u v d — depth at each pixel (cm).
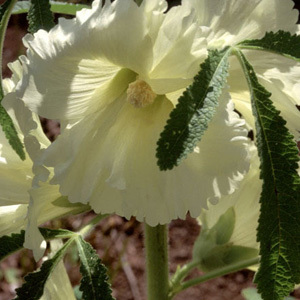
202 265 40
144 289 79
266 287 28
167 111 33
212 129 30
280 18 31
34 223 32
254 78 28
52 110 31
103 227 84
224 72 28
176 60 30
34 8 33
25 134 31
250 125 35
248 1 31
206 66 28
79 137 32
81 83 31
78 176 32
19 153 32
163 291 39
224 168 31
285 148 27
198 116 27
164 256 39
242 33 31
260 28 31
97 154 32
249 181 39
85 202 32
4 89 34
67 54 30
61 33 30
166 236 39
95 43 30
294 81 32
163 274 39
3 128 32
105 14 29
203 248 40
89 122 32
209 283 80
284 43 29
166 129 27
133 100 32
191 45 29
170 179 32
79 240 34
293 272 28
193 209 31
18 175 34
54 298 35
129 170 32
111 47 30
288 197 27
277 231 27
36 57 30
